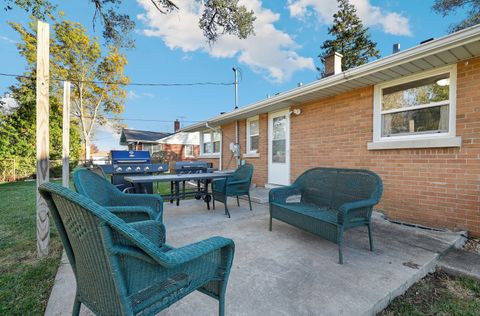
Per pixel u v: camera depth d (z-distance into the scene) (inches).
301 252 101.9
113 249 38.1
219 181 172.2
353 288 74.4
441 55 118.7
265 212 172.6
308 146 212.8
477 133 118.8
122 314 39.5
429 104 137.6
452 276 88.9
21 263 95.8
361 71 143.2
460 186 124.1
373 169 162.2
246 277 81.4
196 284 49.4
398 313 68.0
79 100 714.8
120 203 103.2
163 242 72.3
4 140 432.1
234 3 182.9
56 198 43.5
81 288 49.5
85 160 588.1
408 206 144.2
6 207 198.4
